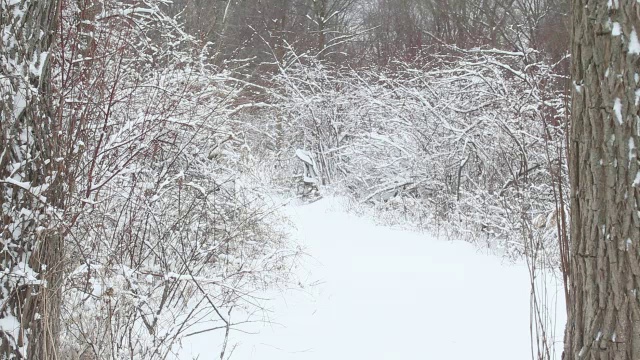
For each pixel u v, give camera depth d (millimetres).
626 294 2938
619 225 2945
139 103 6703
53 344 3578
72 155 4039
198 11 9023
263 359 4977
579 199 3109
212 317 5914
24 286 3568
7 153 3502
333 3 24906
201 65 8203
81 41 5152
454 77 12125
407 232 10992
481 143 11820
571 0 3152
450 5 25156
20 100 3531
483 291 7254
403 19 27016
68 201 3945
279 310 6297
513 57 11977
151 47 7434
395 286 7395
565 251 3359
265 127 15664
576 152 3127
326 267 8180
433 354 5176
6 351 3492
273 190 10820
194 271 6484
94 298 4652
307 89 16438
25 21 3551
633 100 2902
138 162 6367
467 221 11102
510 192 10758
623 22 2908
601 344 3004
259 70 16844
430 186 12688
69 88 4609
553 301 6797
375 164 13445
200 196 7121
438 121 12562
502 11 26094
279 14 21406
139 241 6410
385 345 5375
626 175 2920
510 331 5789
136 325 5367
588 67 3021
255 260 7102
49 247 3711
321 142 15547
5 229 3506
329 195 14375
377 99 14102
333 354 5137
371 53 23594
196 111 7273
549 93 10812
